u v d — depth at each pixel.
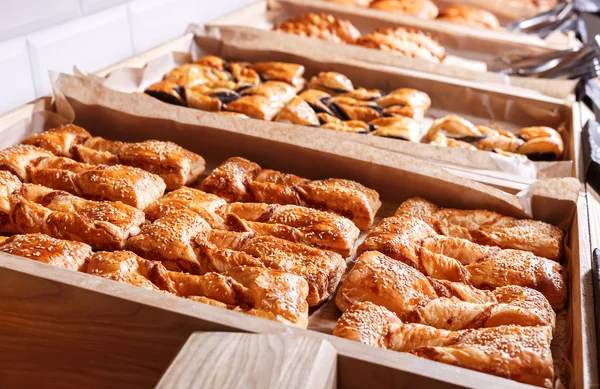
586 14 1.49
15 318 0.80
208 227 0.90
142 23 1.25
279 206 0.94
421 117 1.16
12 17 1.03
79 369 0.80
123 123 1.08
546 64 1.29
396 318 0.81
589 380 0.74
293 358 0.69
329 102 1.17
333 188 0.96
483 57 1.41
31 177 0.96
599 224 0.94
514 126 1.21
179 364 0.69
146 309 0.75
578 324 0.80
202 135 1.05
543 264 0.87
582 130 1.10
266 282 0.81
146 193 0.95
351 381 0.72
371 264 0.85
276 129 1.03
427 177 0.98
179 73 1.20
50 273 0.78
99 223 0.88
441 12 1.56
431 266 0.87
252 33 1.31
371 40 1.33
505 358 0.75
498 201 0.96
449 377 0.70
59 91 1.07
